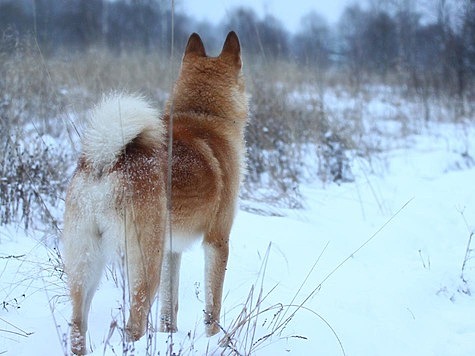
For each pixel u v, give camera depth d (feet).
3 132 23.22
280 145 29.48
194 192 13.23
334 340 14.05
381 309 15.94
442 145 36.45
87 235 11.87
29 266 16.89
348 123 35.91
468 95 48.29
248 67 34.35
